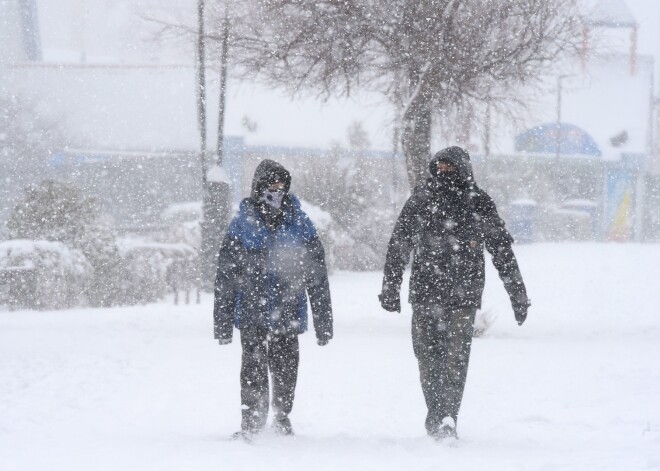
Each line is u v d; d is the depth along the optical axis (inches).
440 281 719.1
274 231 725.3
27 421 833.5
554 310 2034.9
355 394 1010.1
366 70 1732.3
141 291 2354.8
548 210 4835.1
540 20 1668.3
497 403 946.7
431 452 601.6
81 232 2305.6
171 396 991.6
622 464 497.7
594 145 5251.0
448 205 723.4
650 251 3791.8
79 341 1478.8
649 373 1139.9
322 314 740.7
